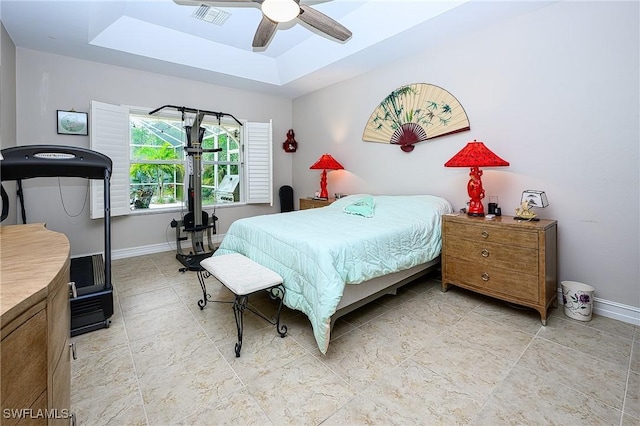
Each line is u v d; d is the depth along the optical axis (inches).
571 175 95.3
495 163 99.4
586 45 90.5
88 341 77.0
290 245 83.7
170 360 69.3
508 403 56.0
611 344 75.1
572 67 93.4
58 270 30.4
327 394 58.5
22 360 23.6
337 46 140.7
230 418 52.6
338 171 183.0
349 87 171.6
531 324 86.0
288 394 58.5
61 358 32.7
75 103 139.9
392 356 71.1
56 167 83.9
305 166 208.8
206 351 73.0
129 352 72.4
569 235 96.5
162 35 137.6
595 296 92.4
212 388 60.1
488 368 66.4
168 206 176.4
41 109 131.8
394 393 58.8
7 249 38.3
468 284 102.0
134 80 155.2
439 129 129.0
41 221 135.0
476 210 105.0
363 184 167.6
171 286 116.2
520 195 107.0
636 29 82.1
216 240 190.1
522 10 101.0
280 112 212.8
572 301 88.8
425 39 122.4
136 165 165.0
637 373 63.9
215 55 155.3
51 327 28.2
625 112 84.8
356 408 55.0
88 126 142.4
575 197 94.8
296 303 78.6
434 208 115.1
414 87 137.3
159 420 52.1
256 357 70.7
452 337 79.4
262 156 200.8
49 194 136.6
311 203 179.3
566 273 97.7
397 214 114.4
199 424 51.3
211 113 163.3
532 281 86.7
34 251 37.3
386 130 151.9
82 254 146.0
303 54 156.9
